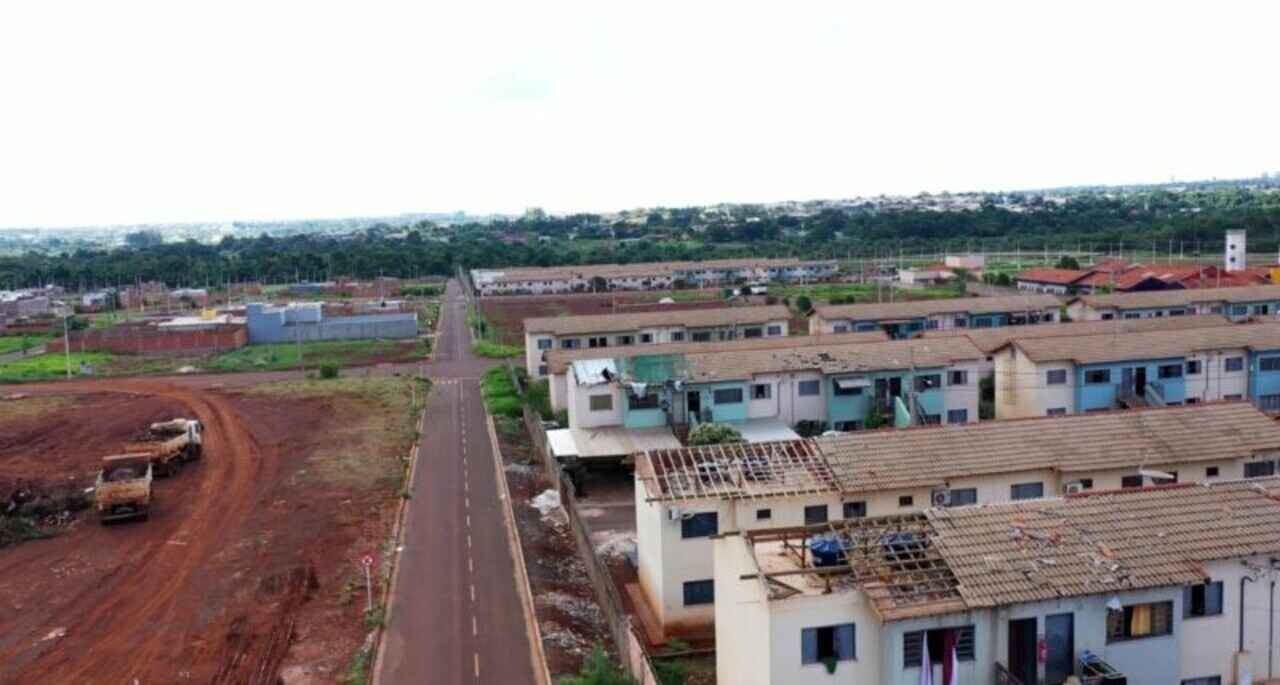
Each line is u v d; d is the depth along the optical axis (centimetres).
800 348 7362
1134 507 3497
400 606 4803
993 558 3198
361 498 6550
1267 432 4881
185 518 6269
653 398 7025
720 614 3594
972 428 4819
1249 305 10344
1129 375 7119
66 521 6275
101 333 14438
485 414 9231
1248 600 3294
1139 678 3144
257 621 4625
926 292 16288
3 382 11669
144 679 4066
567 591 4922
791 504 4331
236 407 9781
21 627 4625
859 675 3098
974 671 3055
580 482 6569
